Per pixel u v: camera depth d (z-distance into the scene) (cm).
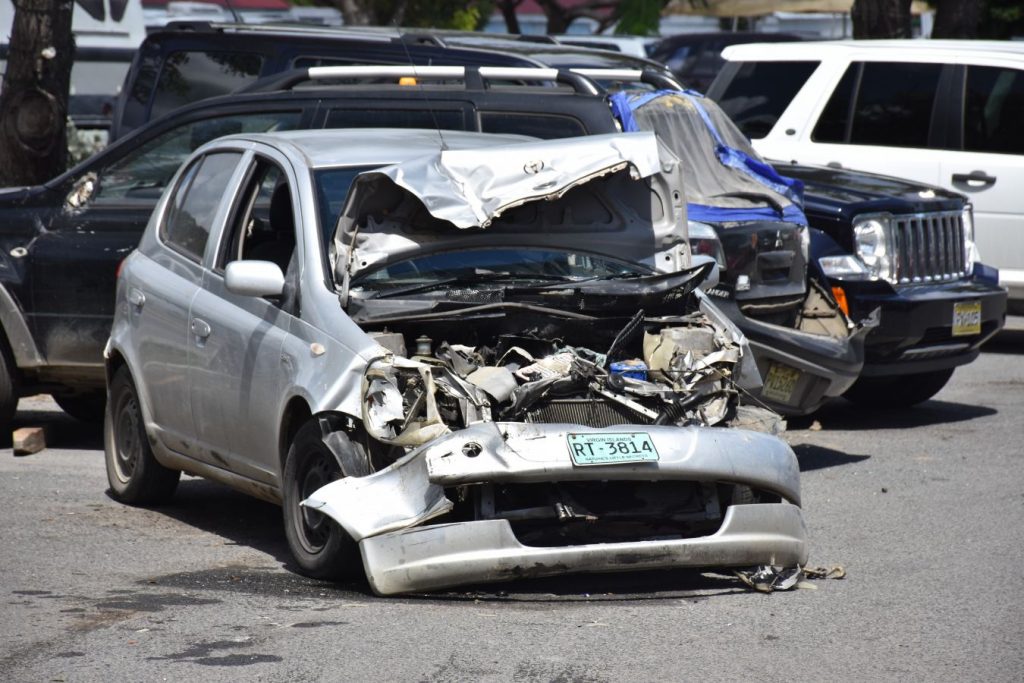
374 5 8088
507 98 3039
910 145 4366
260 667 1691
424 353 2061
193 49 3866
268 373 2144
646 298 2220
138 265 2603
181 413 2411
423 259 2233
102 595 1997
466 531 1880
